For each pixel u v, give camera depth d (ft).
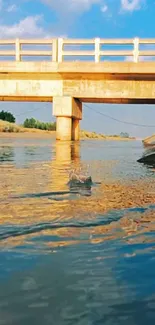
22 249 10.37
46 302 7.36
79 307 7.17
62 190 19.22
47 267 9.11
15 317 6.79
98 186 20.77
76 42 65.62
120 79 66.54
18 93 69.46
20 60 67.21
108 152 50.85
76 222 13.15
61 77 67.87
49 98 72.18
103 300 7.47
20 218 13.50
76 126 77.05
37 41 66.49
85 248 10.53
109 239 11.37
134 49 63.46
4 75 69.05
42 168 29.55
